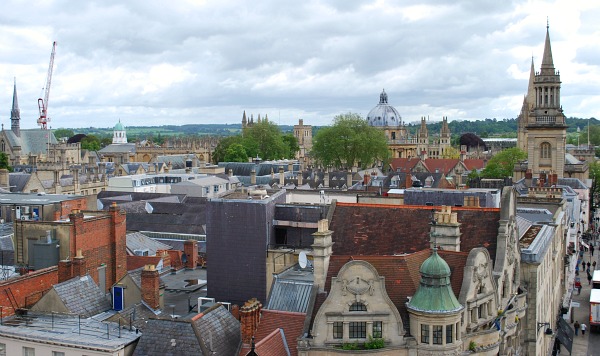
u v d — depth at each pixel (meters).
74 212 80.88
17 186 190.00
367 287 58.75
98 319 65.06
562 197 136.50
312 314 60.53
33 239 78.31
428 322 57.66
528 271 80.62
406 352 58.28
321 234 62.41
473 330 62.03
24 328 61.81
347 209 78.00
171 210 128.00
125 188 181.25
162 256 91.25
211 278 80.81
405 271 61.94
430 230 71.69
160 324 60.00
